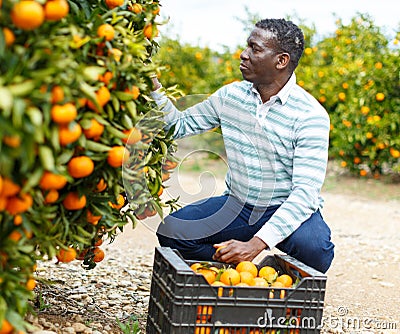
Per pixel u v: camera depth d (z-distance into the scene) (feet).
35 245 8.21
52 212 8.18
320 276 9.18
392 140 28.84
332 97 30.63
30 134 6.58
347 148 30.07
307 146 10.93
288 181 11.46
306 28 34.32
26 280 7.75
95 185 8.36
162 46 38.88
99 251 10.60
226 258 10.04
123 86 8.28
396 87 29.09
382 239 20.18
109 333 10.37
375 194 27.86
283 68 11.15
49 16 6.96
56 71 6.81
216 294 8.81
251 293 8.93
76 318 10.63
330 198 26.86
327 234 11.32
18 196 7.07
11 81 6.57
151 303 9.94
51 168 6.79
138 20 9.49
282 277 9.63
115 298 12.52
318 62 33.42
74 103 7.29
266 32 11.05
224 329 8.91
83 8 8.38
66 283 13.15
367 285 15.24
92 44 7.88
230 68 34.12
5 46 6.66
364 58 29.60
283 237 10.33
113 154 8.07
